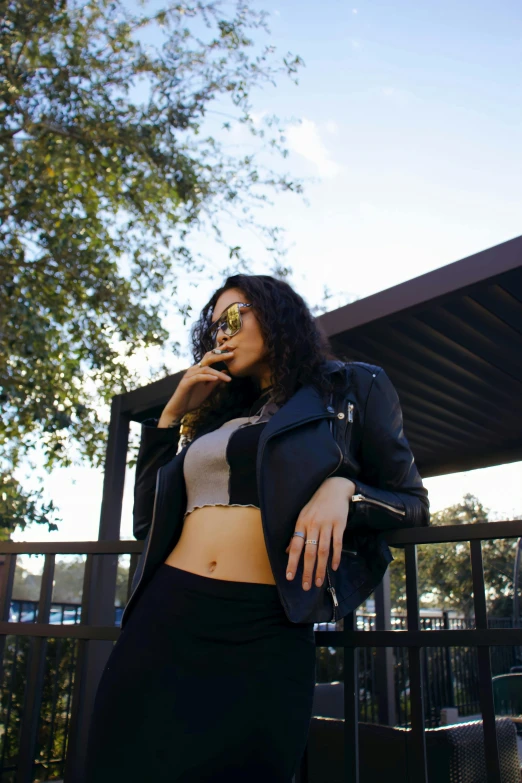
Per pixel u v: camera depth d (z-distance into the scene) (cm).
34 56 609
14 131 640
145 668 104
